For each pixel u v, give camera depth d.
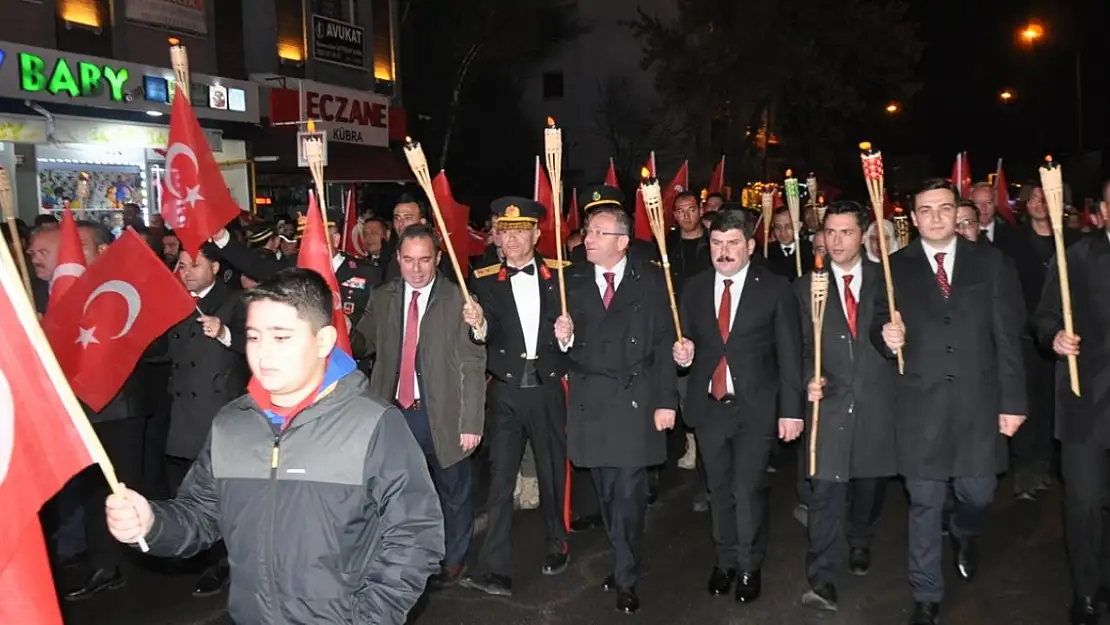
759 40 26.47
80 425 2.60
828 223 5.37
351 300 6.64
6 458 2.55
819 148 28.34
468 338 5.43
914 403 5.10
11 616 2.66
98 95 13.34
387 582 2.80
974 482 5.25
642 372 5.36
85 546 6.16
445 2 27.78
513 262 5.83
